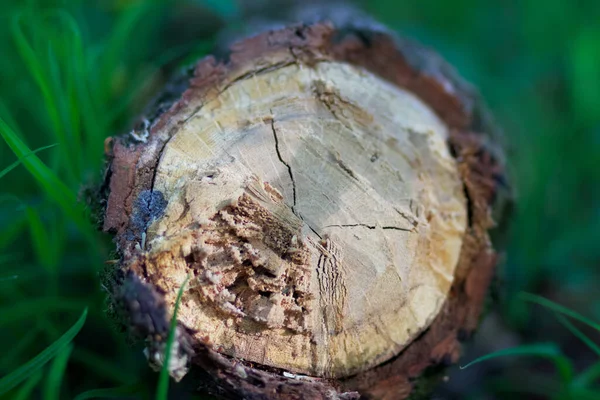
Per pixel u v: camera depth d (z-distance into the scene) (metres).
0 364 0.65
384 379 0.60
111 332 0.67
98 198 0.60
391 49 0.64
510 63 0.89
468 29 0.91
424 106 0.64
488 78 0.84
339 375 0.60
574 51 0.82
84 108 0.67
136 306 0.55
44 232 0.65
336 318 0.59
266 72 0.61
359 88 0.62
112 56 0.71
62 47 0.69
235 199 0.58
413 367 0.61
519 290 0.74
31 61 0.66
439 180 0.62
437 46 0.84
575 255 0.76
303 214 0.59
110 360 0.68
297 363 0.59
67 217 0.66
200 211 0.58
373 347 0.60
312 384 0.58
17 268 0.68
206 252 0.58
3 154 0.71
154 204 0.58
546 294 0.75
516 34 0.91
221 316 0.58
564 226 0.76
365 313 0.60
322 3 0.76
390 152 0.61
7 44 0.73
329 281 0.59
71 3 0.74
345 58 0.64
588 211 0.77
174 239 0.57
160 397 0.56
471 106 0.66
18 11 0.70
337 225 0.60
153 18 0.78
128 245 0.58
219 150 0.59
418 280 0.61
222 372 0.57
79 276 0.70
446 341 0.62
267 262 0.58
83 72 0.66
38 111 0.71
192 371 0.58
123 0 0.77
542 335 0.73
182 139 0.59
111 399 0.66
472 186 0.63
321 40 0.62
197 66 0.61
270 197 0.59
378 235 0.60
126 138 0.60
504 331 0.73
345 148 0.61
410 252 0.61
